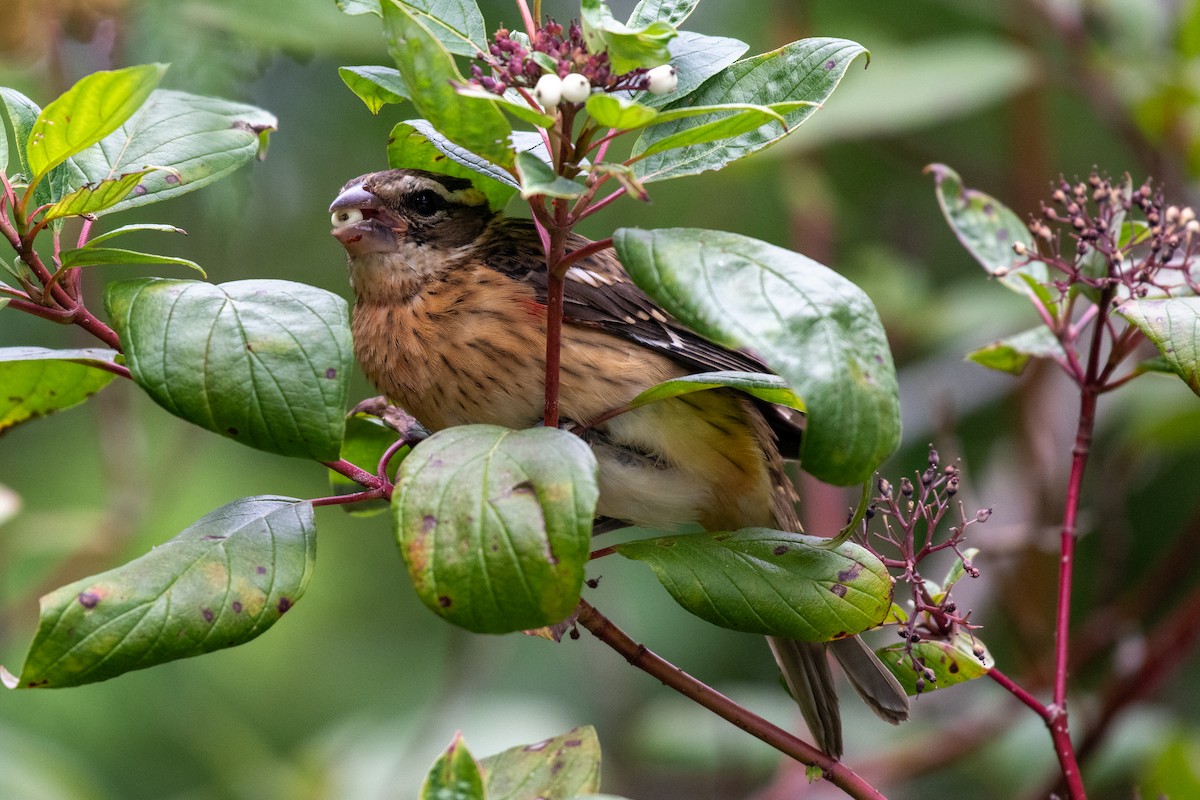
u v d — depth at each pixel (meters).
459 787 4.05
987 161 11.84
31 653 3.93
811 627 4.38
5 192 4.37
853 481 3.63
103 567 9.55
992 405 11.12
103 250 4.26
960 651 4.98
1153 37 9.96
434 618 11.34
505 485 3.83
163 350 3.98
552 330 4.23
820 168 11.02
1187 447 10.24
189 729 10.52
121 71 3.90
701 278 3.77
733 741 9.37
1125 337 5.41
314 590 11.22
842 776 4.68
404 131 5.26
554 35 4.16
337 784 9.84
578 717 10.88
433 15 4.32
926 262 11.72
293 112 10.19
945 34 11.44
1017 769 8.77
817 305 3.71
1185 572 8.66
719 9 11.09
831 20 11.19
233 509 4.36
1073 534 5.32
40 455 11.21
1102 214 5.20
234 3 7.99
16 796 8.59
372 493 4.56
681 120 4.48
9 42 8.09
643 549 4.50
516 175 4.81
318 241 10.20
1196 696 10.12
